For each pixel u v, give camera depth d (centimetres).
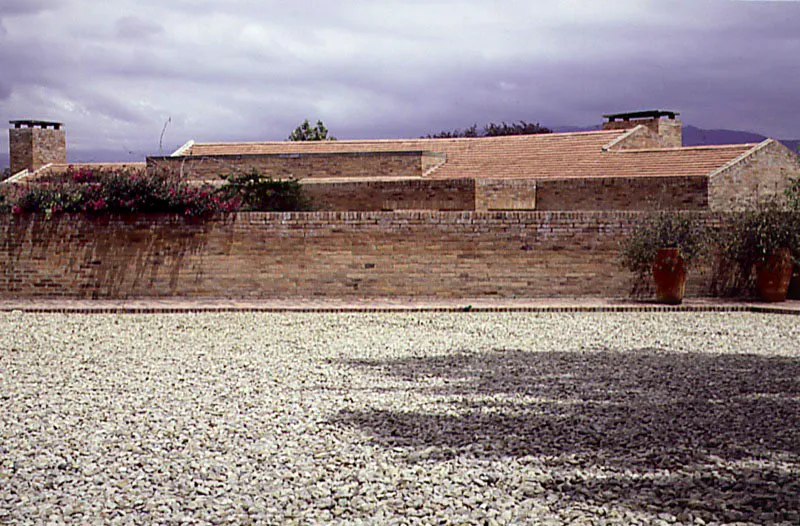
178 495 657
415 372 1153
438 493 656
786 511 608
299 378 1113
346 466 729
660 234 1922
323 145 3962
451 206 3050
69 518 605
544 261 1988
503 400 974
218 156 3669
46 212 2028
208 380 1101
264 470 718
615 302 1917
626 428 843
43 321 1695
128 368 1188
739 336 1480
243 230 2017
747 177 3034
